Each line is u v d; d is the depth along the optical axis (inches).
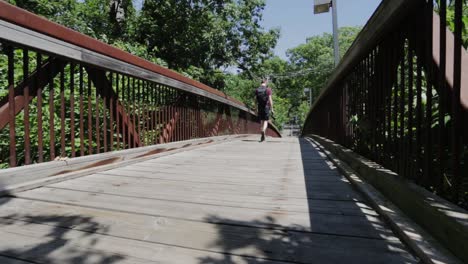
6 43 72.9
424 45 57.3
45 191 78.6
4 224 55.3
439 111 50.1
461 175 55.4
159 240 49.2
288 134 1937.7
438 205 45.3
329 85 175.5
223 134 281.7
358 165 95.3
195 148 194.4
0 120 76.9
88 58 97.0
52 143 93.0
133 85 131.2
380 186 72.6
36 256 43.6
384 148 80.2
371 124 95.0
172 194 77.4
